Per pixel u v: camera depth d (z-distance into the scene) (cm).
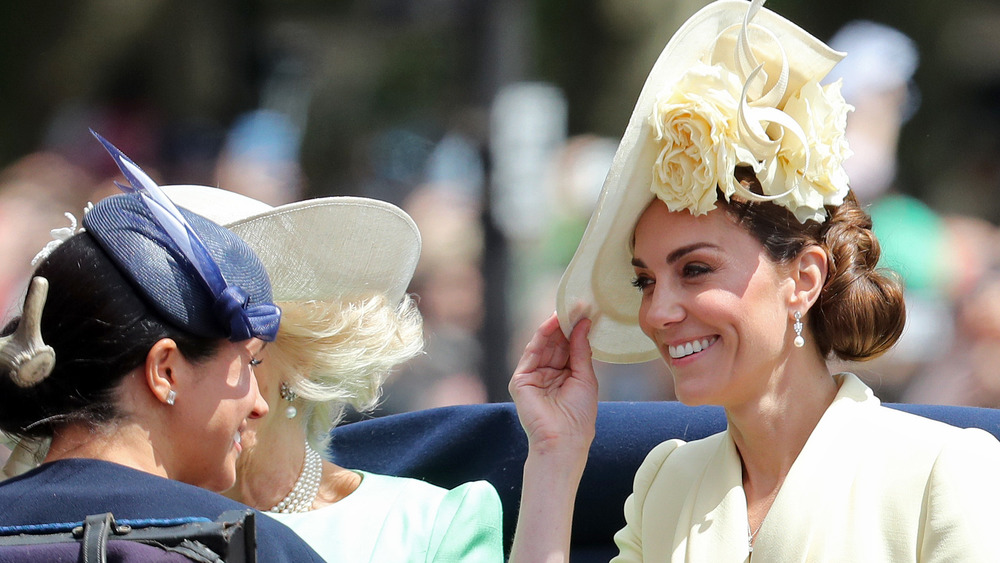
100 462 804
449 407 1380
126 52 2970
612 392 2378
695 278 1000
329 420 1224
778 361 1012
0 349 791
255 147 2781
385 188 2770
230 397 851
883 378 2252
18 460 922
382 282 1210
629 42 2925
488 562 1167
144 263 818
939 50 3491
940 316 2338
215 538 745
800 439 1024
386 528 1172
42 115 2997
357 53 2759
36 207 2589
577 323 1118
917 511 941
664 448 1140
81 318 808
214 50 2909
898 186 2723
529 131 2336
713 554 1010
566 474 1073
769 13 980
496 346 1989
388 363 1208
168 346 823
